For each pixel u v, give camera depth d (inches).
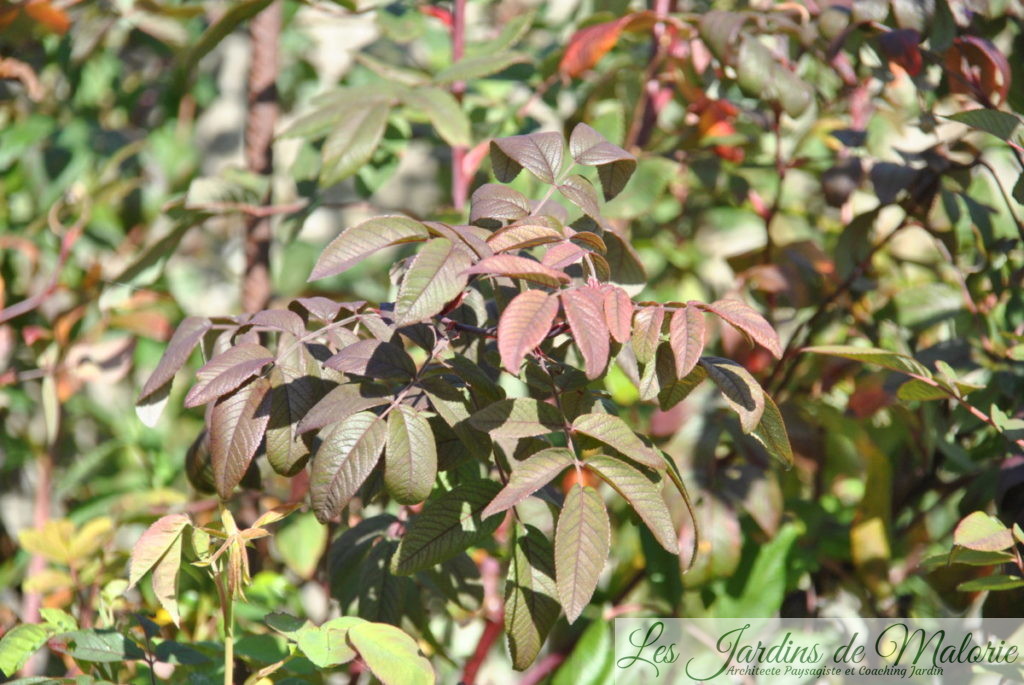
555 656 44.4
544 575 34.9
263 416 35.2
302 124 44.4
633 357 37.8
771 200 51.5
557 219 35.6
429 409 36.3
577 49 46.0
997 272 45.0
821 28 43.2
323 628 36.0
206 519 46.1
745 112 47.8
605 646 43.7
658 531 33.7
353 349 34.7
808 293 45.9
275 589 46.1
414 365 35.0
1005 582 36.6
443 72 45.4
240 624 44.5
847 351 38.4
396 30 50.3
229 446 35.1
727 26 42.3
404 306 33.2
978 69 43.8
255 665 39.9
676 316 34.2
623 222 49.5
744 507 42.7
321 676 40.5
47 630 38.5
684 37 46.6
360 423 34.2
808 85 42.4
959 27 43.6
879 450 43.9
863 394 44.5
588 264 35.2
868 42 43.1
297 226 49.4
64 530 42.4
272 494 46.5
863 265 45.1
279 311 36.4
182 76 50.2
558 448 33.9
